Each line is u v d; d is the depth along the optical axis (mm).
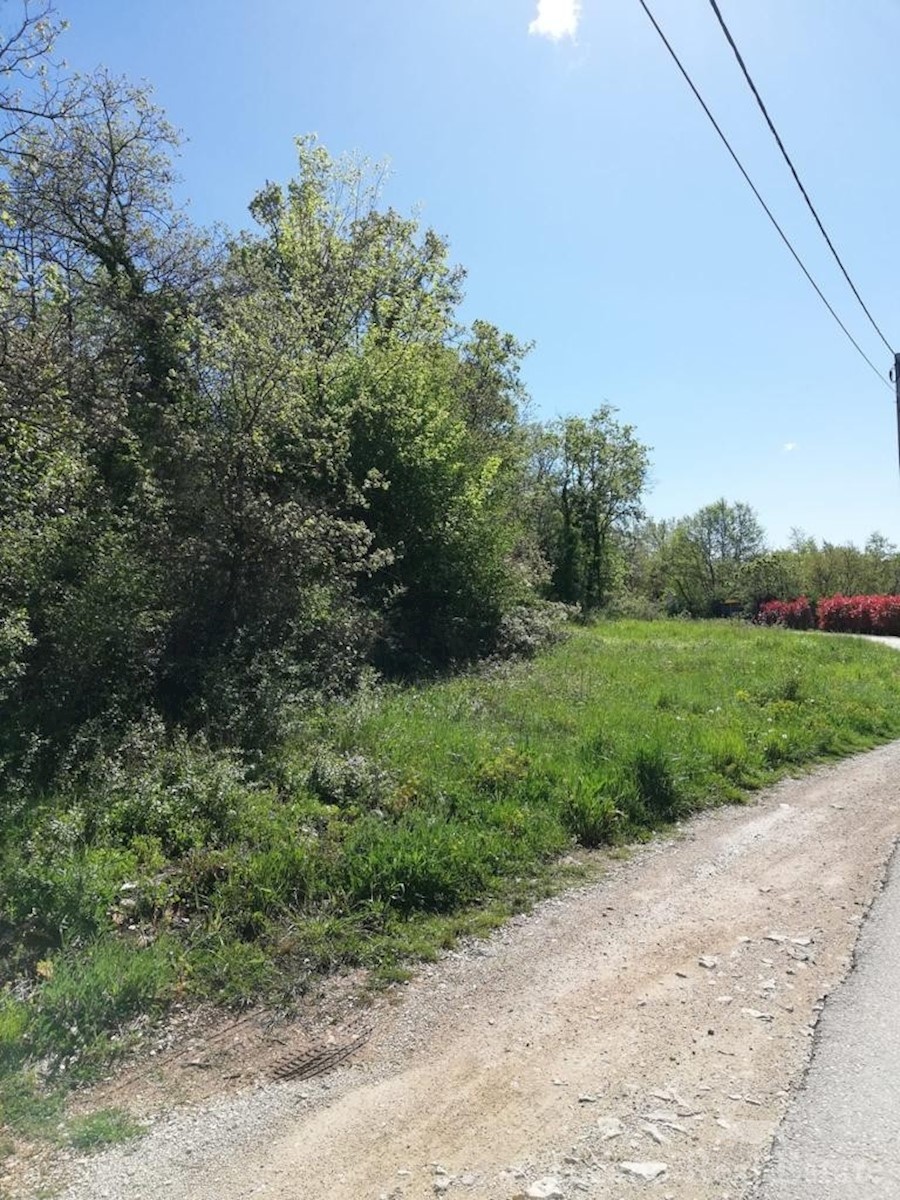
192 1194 2805
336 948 4672
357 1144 3053
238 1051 3766
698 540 72062
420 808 6727
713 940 4852
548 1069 3527
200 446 10555
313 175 18312
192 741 7793
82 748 7371
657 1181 2762
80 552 9141
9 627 7578
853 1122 3047
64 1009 3928
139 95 13195
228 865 5359
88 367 9586
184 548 10195
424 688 11773
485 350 28078
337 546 11680
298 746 8047
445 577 15289
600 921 5148
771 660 17156
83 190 13438
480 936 4934
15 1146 3104
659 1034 3793
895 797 8195
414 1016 4031
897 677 16609
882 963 4457
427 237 20219
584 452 47594
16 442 8352
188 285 13930
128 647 8750
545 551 43406
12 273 8703
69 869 4934
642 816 7230
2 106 8719
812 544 67875
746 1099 3242
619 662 15617
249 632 10430
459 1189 2770
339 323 16781
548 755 8148
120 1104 3381
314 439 12195
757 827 7199
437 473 15406
